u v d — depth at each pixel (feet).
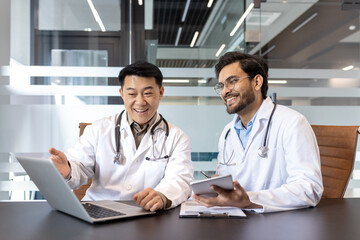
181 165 4.83
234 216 3.30
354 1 8.95
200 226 2.98
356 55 8.92
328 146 5.50
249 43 8.92
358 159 8.59
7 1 8.42
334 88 8.87
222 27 8.96
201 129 8.68
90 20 8.79
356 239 2.61
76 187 4.68
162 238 2.64
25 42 8.52
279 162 4.65
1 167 8.20
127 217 3.27
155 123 5.20
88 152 5.15
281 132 4.61
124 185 4.99
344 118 8.86
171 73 8.79
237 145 5.10
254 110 4.96
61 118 8.38
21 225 3.05
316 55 8.91
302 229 2.88
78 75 8.51
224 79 4.76
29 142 8.28
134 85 4.81
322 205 3.87
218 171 5.40
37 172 3.35
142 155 5.06
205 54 8.88
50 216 3.38
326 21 8.92
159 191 3.90
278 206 3.63
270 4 8.94
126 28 8.85
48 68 8.43
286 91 8.81
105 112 8.45
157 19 8.92
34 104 8.33
